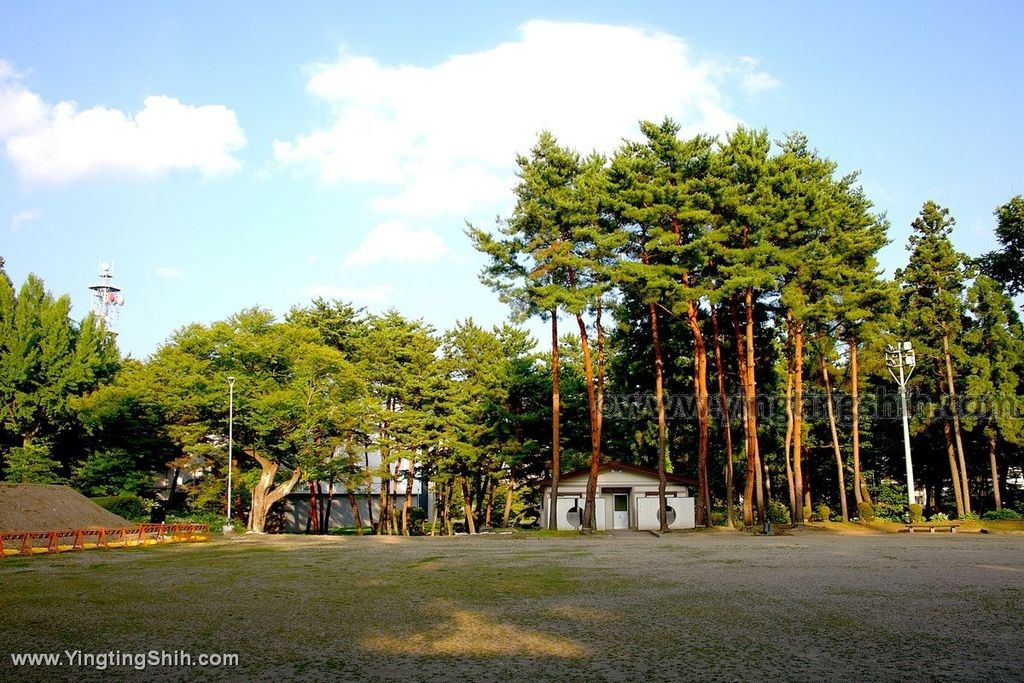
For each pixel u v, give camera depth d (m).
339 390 44.62
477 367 48.41
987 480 54.38
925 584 16.58
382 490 52.50
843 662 9.91
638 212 37.06
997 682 8.95
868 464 57.06
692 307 41.22
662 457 40.16
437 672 9.68
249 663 10.22
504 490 58.28
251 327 44.44
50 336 45.06
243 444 44.22
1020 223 38.66
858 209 42.66
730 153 39.66
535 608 14.12
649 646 10.95
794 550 25.81
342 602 14.99
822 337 43.72
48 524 30.03
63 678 9.59
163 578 18.92
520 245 38.59
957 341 45.91
